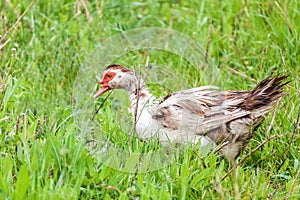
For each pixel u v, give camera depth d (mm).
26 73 16500
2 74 15727
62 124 13938
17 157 12367
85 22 19078
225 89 15891
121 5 20234
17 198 11312
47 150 12055
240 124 13570
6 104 14156
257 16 18391
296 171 13164
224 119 13586
